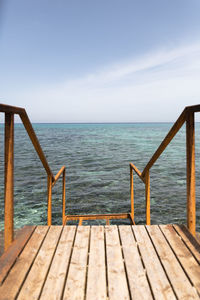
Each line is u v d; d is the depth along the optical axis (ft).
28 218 20.01
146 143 98.94
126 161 51.72
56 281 4.54
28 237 6.30
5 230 5.55
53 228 7.02
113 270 4.94
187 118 5.57
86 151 69.82
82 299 4.10
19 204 23.59
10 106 4.73
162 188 30.01
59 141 108.06
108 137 141.49
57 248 5.83
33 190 28.68
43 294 4.18
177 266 5.01
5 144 5.24
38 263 5.14
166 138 6.26
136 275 4.75
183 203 24.21
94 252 5.68
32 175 37.24
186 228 6.77
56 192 27.91
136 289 4.33
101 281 4.59
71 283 4.51
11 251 5.45
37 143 6.58
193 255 5.40
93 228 7.07
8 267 4.85
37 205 23.27
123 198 25.71
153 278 4.63
